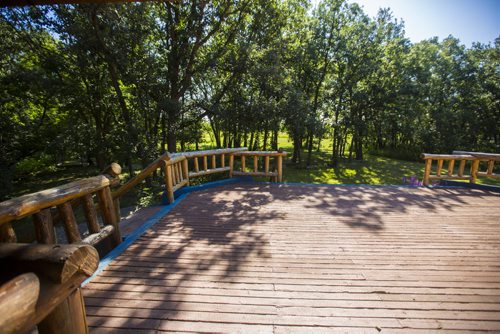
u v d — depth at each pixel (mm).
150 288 2117
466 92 22562
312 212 4113
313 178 15758
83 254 914
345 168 19203
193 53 11430
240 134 15320
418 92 19438
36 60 11844
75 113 14055
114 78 10992
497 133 21969
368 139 24672
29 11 9047
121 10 9023
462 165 5949
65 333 955
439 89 23703
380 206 4441
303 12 14773
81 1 1963
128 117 11602
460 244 3018
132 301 1955
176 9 10836
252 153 6121
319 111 19359
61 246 893
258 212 4090
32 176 17406
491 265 2559
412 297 2045
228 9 11391
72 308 972
